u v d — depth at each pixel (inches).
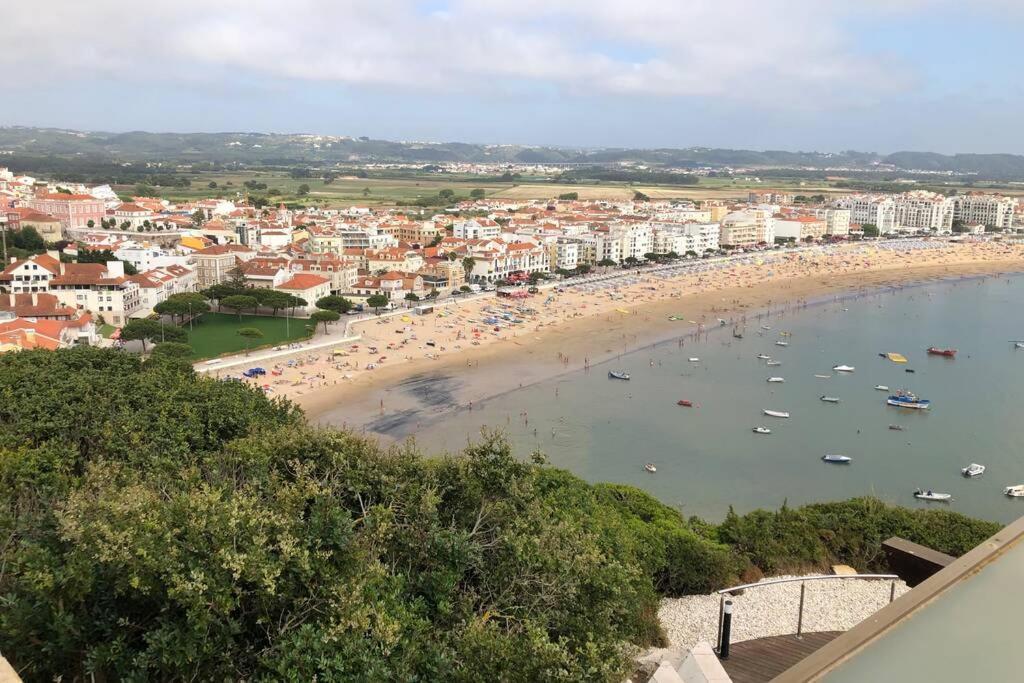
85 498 1391.5
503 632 1286.9
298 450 1808.6
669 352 7421.3
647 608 1708.9
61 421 2625.5
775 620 1692.9
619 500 2544.3
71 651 1074.1
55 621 1059.9
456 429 5216.5
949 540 2267.5
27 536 1305.4
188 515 1203.9
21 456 2162.9
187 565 1109.7
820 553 2192.4
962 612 402.9
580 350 7445.9
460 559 1413.6
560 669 1119.6
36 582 1059.9
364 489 1653.5
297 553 1164.5
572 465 4591.5
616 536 1867.6
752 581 2027.6
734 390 6205.7
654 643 1610.5
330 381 6269.7
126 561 1082.7
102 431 2571.4
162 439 2566.4
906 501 4205.2
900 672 356.8
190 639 1039.6
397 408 5659.5
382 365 6771.7
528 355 7234.3
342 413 5531.5
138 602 1125.1
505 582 1413.6
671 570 1925.4
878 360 7229.3
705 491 4264.3
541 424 5329.7
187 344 6909.5
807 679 361.4
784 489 4320.9
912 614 406.9
